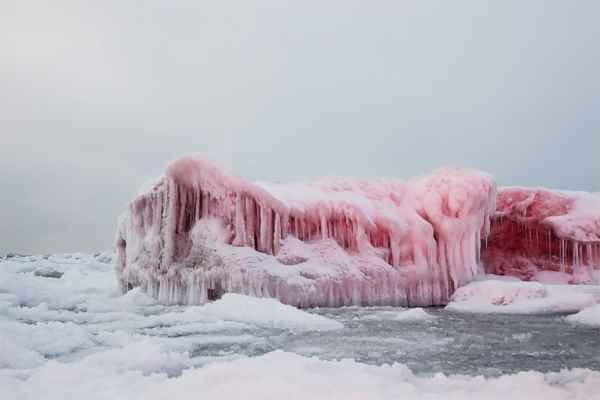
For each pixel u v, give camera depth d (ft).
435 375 16.40
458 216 49.47
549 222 56.08
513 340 25.46
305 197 48.52
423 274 47.47
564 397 13.53
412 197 52.11
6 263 91.15
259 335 26.89
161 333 27.40
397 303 46.09
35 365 19.03
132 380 15.80
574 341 25.17
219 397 13.48
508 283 44.57
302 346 23.58
